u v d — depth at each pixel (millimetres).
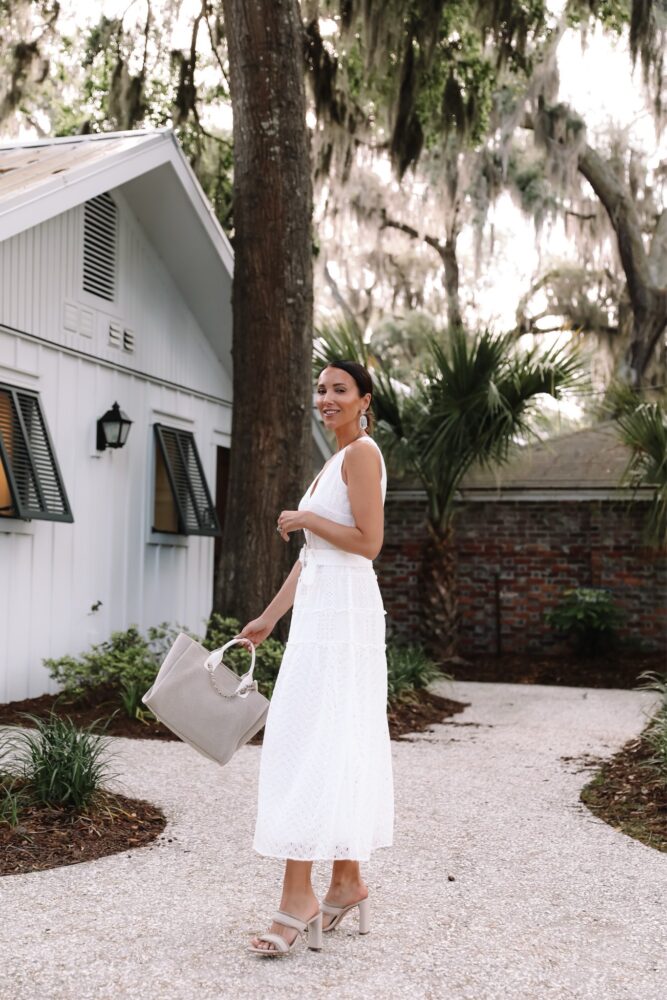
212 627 8945
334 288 23672
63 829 4523
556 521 14086
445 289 23328
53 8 15023
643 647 13633
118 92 15062
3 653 8242
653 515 12430
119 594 10078
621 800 5574
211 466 12242
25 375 8578
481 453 12188
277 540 9164
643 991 2971
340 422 3461
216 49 14453
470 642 14258
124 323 10156
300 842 3148
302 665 3254
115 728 7367
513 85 18547
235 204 9477
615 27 17188
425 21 13727
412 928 3484
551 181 18719
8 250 8250
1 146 10578
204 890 3830
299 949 3248
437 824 5035
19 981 2932
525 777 6305
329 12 13602
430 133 16500
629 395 12344
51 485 8680
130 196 10195
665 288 20938
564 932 3484
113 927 3395
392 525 14609
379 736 3352
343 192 16656
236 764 6297
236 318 9422
